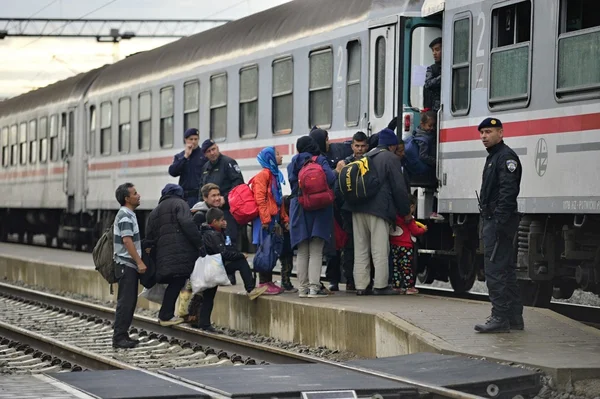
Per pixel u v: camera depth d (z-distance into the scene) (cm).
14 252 7031
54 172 8212
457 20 3525
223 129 5431
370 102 4097
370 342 2794
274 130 4922
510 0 3256
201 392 1988
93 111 7394
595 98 2916
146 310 4344
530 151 3169
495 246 2558
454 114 3522
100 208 7238
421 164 3594
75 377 2212
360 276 3316
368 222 3269
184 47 6075
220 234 3366
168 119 6097
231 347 3092
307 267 3328
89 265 5372
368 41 4119
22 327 3916
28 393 1989
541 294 3569
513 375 2091
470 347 2391
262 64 5022
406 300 3152
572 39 3002
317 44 4531
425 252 3859
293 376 2184
